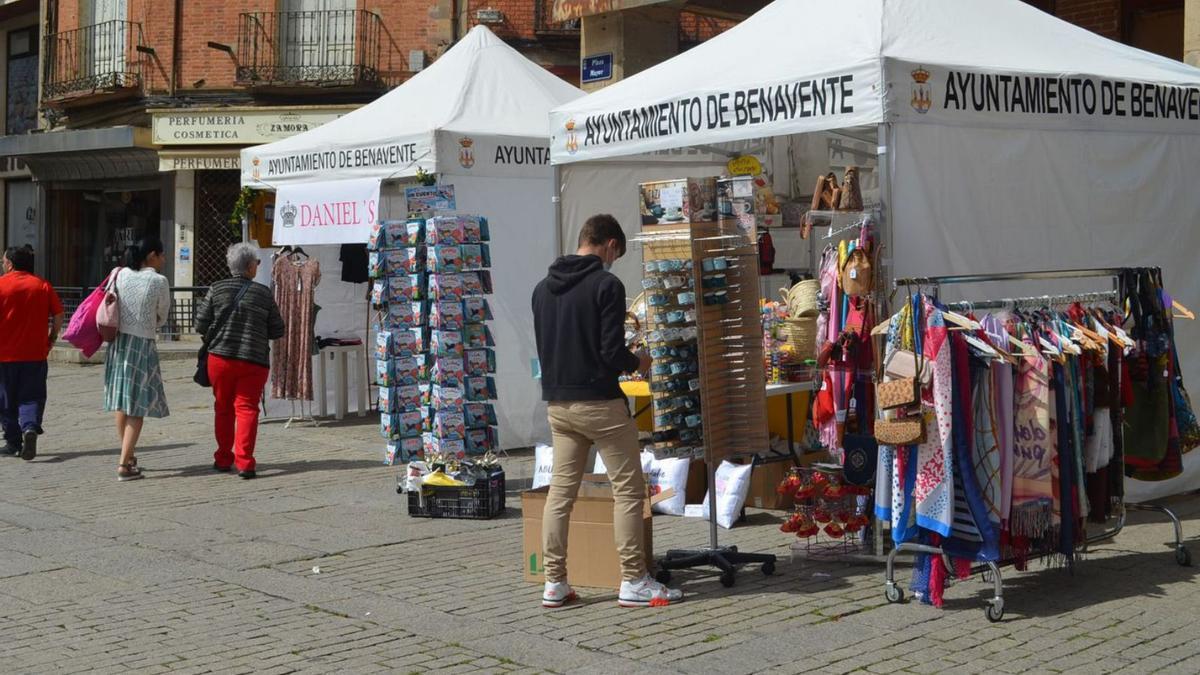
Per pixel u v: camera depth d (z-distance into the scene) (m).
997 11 7.81
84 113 25.48
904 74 6.60
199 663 5.39
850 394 6.81
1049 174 7.33
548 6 21.34
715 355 6.69
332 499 9.16
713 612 6.04
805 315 7.95
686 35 19.25
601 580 6.50
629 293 10.61
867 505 6.85
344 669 5.29
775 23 7.96
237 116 22.80
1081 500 6.31
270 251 12.90
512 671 5.22
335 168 11.09
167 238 23.83
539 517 6.66
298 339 12.57
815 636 5.60
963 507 5.88
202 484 9.83
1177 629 5.63
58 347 20.61
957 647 5.41
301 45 22.95
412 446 8.82
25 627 5.97
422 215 8.74
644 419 8.74
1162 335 6.82
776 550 7.30
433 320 8.56
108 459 11.13
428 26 22.34
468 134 10.40
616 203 10.48
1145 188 7.83
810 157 10.00
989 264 7.02
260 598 6.45
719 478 8.09
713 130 7.48
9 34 28.34
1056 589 6.34
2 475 10.35
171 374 18.42
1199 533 7.50
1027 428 6.01
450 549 7.52
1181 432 6.97
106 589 6.66
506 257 10.72
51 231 26.23
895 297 6.64
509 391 10.85
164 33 23.48
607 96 8.51
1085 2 12.12
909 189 6.66
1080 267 7.50
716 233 6.72
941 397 5.75
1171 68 8.21
